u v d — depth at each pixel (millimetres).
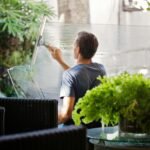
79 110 2098
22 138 1304
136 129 1926
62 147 1398
